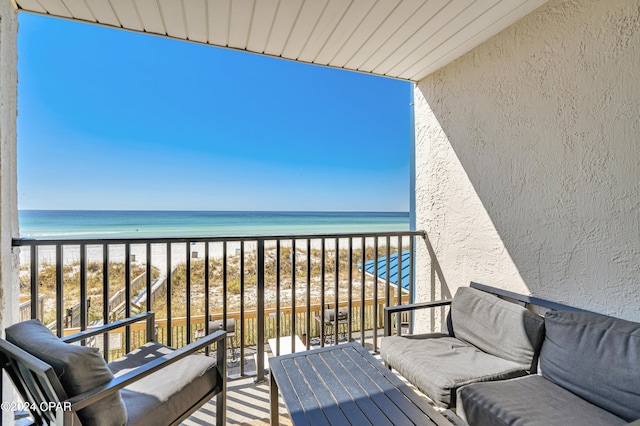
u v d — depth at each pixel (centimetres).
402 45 218
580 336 140
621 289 144
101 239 186
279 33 199
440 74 258
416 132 292
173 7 170
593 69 153
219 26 190
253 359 386
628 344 123
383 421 111
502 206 204
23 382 120
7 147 155
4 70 152
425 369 157
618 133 144
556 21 169
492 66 209
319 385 134
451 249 248
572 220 164
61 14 176
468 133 230
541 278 180
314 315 526
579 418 116
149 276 194
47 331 122
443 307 256
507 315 176
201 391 147
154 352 172
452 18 186
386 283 260
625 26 141
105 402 105
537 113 180
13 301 164
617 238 146
